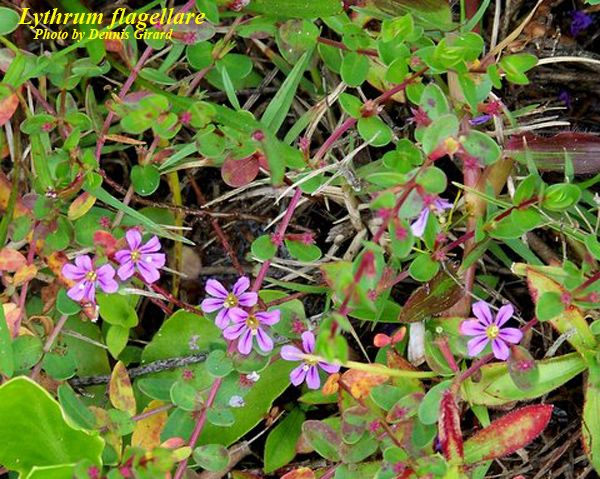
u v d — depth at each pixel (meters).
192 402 0.23
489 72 0.24
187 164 0.26
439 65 0.23
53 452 0.22
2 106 0.24
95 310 0.24
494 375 0.24
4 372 0.23
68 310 0.24
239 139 0.24
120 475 0.21
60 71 0.25
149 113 0.23
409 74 0.24
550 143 0.26
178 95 0.26
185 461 0.22
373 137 0.24
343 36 0.25
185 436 0.23
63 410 0.21
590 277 0.24
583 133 0.26
